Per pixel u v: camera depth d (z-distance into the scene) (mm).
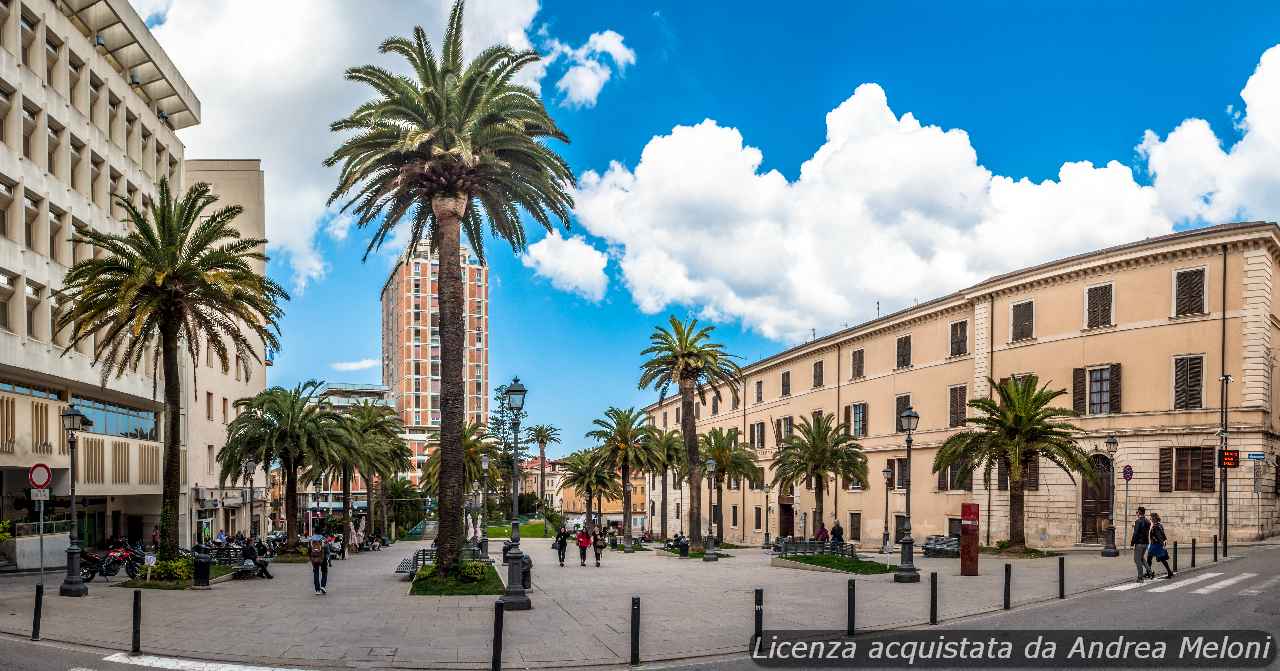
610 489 75375
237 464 41812
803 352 67312
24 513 34938
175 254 26750
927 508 50562
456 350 25328
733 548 60281
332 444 42906
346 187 25406
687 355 50094
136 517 46625
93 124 38125
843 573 28984
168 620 17500
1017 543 34344
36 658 13242
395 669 12750
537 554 49344
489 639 15211
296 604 20578
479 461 71062
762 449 75438
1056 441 33812
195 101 49312
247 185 63062
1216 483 35656
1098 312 40438
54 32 34500
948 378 49375
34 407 34594
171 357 26969
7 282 31547
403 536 86438
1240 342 35719
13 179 31469
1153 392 38000
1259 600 18016
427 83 26016
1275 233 35562
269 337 29688
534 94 26219
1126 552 34938
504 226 28609
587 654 13812
